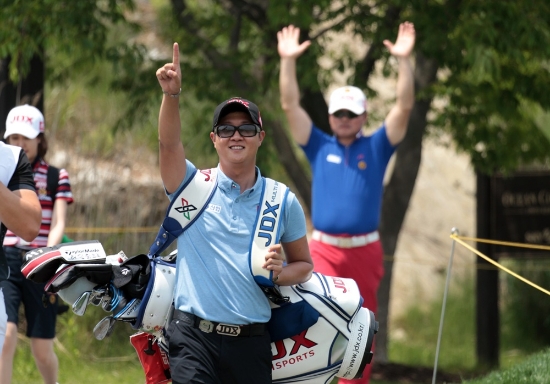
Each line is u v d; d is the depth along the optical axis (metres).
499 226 39.88
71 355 32.75
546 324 46.12
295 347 15.78
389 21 33.16
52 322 22.83
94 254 15.58
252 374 15.06
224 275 14.91
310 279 16.17
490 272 39.84
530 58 33.72
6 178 14.30
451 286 51.91
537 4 31.11
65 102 45.25
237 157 15.12
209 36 38.94
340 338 15.97
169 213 15.22
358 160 25.05
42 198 22.53
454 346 47.28
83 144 40.47
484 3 30.58
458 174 56.38
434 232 54.19
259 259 14.92
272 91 37.72
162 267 15.63
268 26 34.62
